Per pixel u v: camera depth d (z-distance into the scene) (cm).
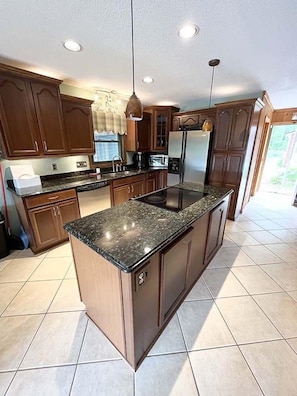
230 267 218
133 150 406
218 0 115
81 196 274
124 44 166
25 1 115
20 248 250
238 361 124
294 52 176
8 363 123
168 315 146
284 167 537
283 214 382
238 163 320
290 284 193
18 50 175
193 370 120
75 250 132
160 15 129
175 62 201
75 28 143
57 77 248
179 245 130
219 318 155
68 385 112
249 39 156
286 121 447
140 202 177
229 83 269
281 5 118
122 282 98
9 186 246
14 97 206
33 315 157
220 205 204
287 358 126
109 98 339
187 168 379
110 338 134
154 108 405
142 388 111
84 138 292
